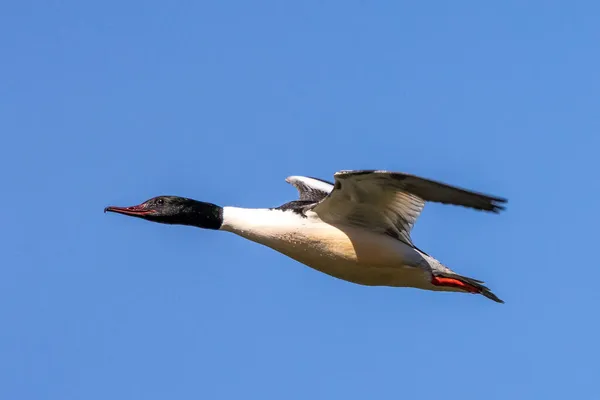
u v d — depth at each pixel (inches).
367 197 619.5
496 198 560.4
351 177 601.3
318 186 755.4
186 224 666.2
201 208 663.1
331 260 641.6
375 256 636.1
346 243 634.8
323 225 637.3
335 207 629.6
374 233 637.3
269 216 647.1
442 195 577.0
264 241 646.5
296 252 644.7
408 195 617.6
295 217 641.6
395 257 636.7
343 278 655.1
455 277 647.1
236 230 654.5
